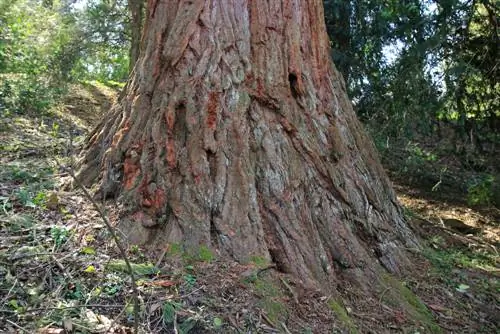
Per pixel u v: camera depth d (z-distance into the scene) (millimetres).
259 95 4172
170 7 4320
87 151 4625
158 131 3947
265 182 3961
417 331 3814
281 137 4160
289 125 4215
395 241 4746
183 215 3660
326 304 3598
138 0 10102
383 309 3928
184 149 3855
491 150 8312
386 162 8844
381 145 7961
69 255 3357
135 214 3758
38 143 6168
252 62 4230
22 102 8445
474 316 4324
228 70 4086
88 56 10961
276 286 3527
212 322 3051
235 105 4020
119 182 4023
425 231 5984
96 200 4020
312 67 4590
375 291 4055
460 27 7598
